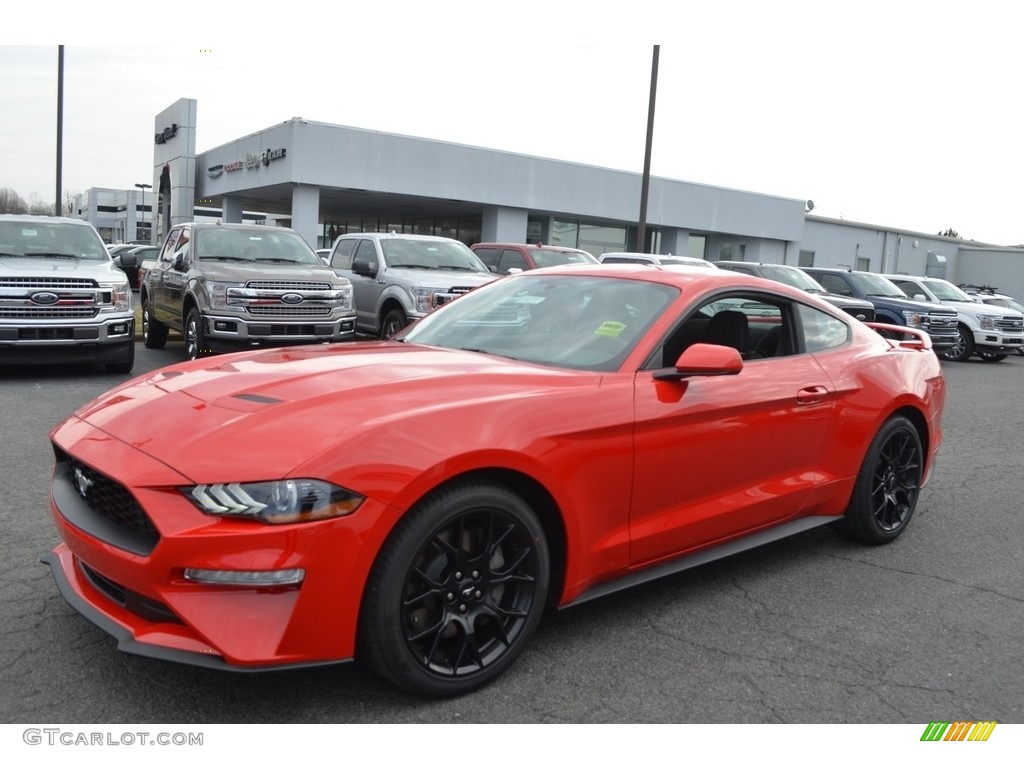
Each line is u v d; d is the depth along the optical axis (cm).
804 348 448
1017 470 726
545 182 3253
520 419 309
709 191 3716
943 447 826
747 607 399
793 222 4059
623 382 348
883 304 1788
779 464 416
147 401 322
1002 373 1666
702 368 345
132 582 268
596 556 337
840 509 466
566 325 394
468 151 3058
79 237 1075
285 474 262
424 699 298
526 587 317
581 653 343
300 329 1063
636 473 346
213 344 1034
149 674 309
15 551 422
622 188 3447
